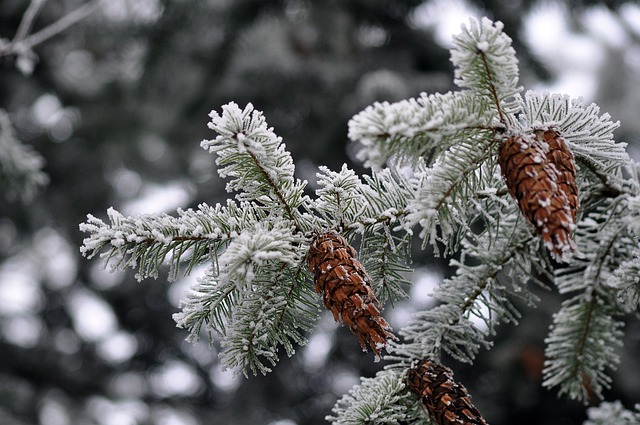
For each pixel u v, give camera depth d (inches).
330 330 251.1
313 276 53.3
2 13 213.3
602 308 70.9
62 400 315.3
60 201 323.0
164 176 339.0
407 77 222.4
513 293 65.5
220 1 212.4
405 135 44.9
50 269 357.7
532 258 64.9
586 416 225.0
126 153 321.7
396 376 60.1
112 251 52.7
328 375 270.7
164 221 53.7
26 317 340.8
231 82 234.1
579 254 48.0
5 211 313.0
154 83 248.8
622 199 62.9
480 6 187.8
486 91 48.7
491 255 64.8
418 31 225.0
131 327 309.3
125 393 320.2
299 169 230.1
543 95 53.8
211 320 55.7
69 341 339.9
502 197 58.6
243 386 281.7
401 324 223.3
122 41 258.8
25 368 315.0
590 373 72.7
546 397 223.9
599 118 53.9
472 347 63.4
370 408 57.0
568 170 50.8
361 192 58.4
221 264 49.4
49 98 309.9
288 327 56.6
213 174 263.0
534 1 186.9
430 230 50.9
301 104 234.2
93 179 325.4
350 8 217.3
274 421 279.3
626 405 218.7
